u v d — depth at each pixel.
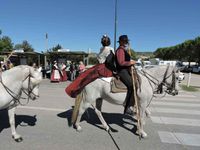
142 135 5.74
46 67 25.27
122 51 5.46
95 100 6.02
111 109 8.73
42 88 15.53
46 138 5.60
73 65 22.09
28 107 8.87
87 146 5.18
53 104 9.53
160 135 6.02
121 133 6.08
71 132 6.06
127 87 5.59
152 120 7.41
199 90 15.89
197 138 5.87
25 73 5.21
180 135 6.05
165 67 5.89
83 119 7.31
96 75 5.82
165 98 11.81
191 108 9.33
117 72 5.64
